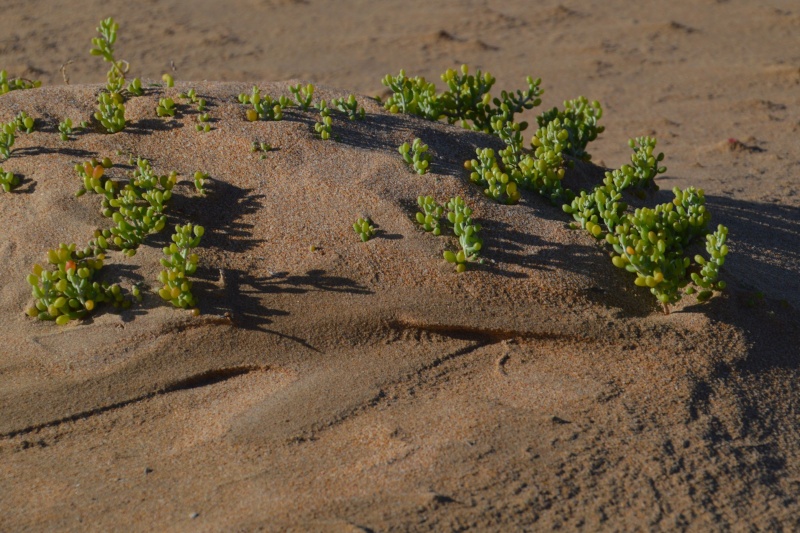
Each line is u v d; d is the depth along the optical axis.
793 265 4.42
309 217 3.82
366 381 3.09
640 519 2.42
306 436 2.82
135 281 3.50
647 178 4.99
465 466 2.61
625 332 3.31
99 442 2.89
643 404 2.93
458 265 3.52
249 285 3.48
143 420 2.98
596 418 2.85
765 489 2.57
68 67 11.73
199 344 3.25
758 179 6.60
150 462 2.77
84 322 3.39
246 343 3.25
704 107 9.52
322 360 3.20
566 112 5.44
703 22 14.28
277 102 4.67
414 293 3.45
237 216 3.86
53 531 2.49
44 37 13.36
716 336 3.30
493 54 12.69
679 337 3.29
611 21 14.59
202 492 2.60
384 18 15.20
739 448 2.74
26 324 3.42
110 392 3.09
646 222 3.62
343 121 4.58
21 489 2.68
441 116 5.42
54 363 3.22
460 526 2.38
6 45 12.77
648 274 3.44
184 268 3.42
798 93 9.91
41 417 2.99
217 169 4.12
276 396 3.03
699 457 2.68
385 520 2.39
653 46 12.81
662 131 8.58
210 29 14.16
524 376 3.11
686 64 11.72
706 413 2.89
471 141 4.65
